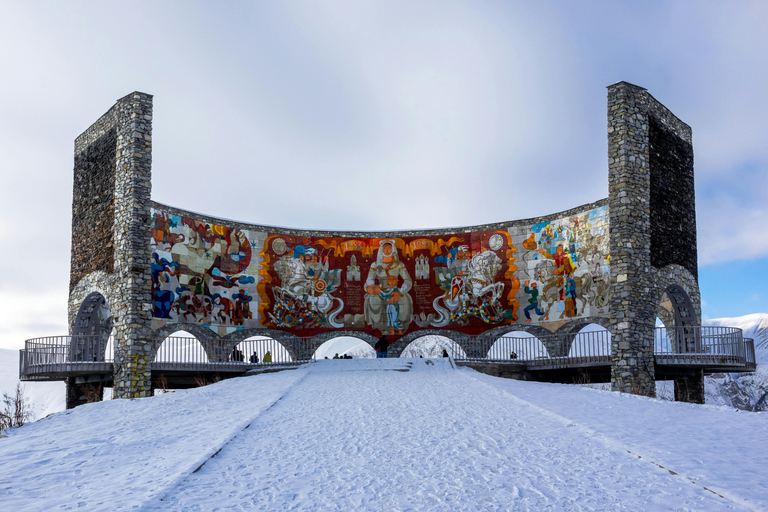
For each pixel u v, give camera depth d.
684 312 32.19
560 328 36.47
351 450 11.87
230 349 37.16
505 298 38.66
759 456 10.84
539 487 9.49
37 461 11.62
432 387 21.47
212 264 37.00
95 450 12.45
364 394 19.72
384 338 37.12
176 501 8.94
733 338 29.39
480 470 10.45
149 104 30.89
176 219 35.31
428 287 40.41
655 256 29.25
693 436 12.59
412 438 12.88
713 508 8.43
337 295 40.38
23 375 31.12
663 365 28.66
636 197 28.66
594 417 15.02
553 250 37.38
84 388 32.25
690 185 33.00
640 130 29.39
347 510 8.62
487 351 38.47
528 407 16.52
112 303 30.22
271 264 39.31
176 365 29.83
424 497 9.13
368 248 41.12
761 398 62.97
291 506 8.76
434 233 40.88
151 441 13.13
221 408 17.12
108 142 32.19
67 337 31.55
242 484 9.75
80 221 34.06
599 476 9.95
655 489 9.23
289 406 17.25
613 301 28.05
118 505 8.67
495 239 39.50
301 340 39.19
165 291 34.28
